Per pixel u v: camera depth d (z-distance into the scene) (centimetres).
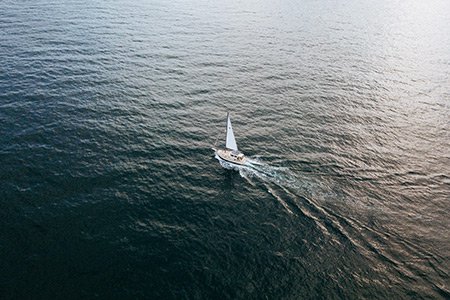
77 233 3794
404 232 4091
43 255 3509
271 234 3969
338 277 3506
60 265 3428
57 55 7944
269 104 6819
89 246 3659
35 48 8156
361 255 3756
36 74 7019
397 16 14138
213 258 3644
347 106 6975
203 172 4900
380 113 6806
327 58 9281
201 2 14075
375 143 5847
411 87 7988
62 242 3669
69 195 4294
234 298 3262
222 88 7275
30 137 5250
